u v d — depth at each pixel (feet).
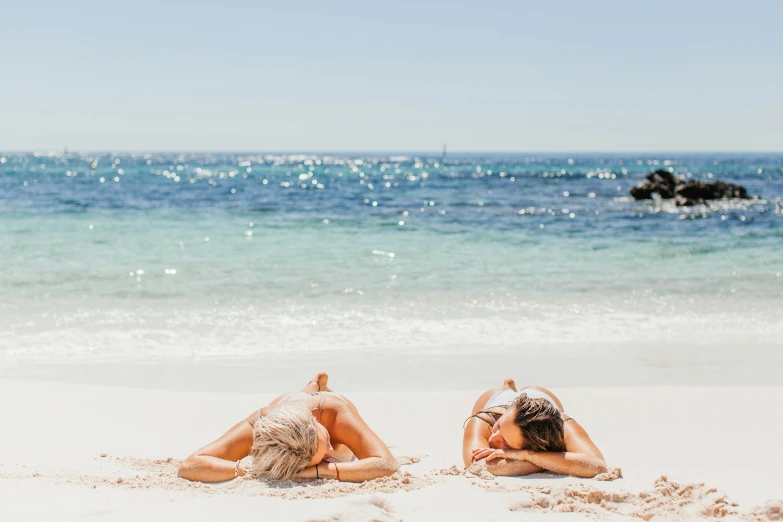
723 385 20.40
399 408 17.75
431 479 11.46
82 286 34.71
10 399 17.90
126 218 68.64
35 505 9.92
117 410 17.21
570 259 45.93
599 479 11.44
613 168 383.86
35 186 134.72
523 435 11.80
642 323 28.86
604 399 18.44
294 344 25.26
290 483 11.05
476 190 143.74
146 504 10.05
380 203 98.84
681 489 10.75
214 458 11.64
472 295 33.94
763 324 28.91
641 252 49.52
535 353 24.36
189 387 20.04
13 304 30.58
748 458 13.62
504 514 9.75
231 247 49.19
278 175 239.71
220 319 28.66
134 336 26.00
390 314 29.89
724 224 71.67
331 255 46.14
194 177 204.44
